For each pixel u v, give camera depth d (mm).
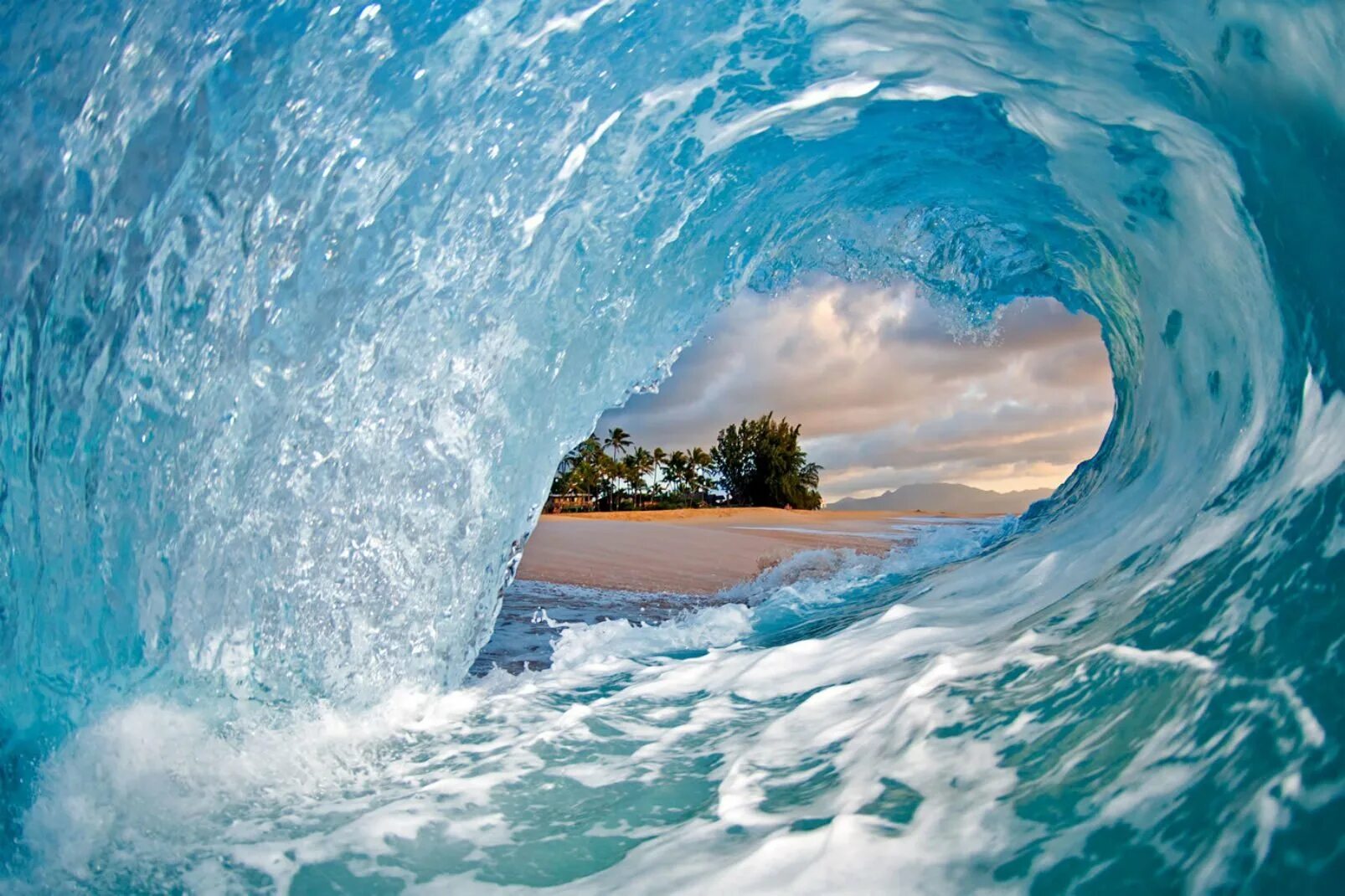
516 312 4668
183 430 3822
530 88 4301
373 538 4270
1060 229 6254
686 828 2502
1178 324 4738
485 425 4621
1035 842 1868
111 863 2592
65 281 3584
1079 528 5668
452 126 4188
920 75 4559
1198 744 1947
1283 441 3234
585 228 4914
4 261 3477
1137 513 4762
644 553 12414
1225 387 4117
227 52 3691
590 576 9969
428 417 4430
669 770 3098
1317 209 3037
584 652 5660
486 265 4504
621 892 2133
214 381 3885
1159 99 3732
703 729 3584
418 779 3213
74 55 3537
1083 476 8133
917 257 7305
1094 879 1674
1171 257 4652
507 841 2605
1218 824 1654
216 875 2482
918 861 1932
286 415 4059
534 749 3498
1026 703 2680
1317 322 3117
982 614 4488
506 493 4789
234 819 2867
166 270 3750
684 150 5086
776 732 3320
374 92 3955
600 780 3078
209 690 3746
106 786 3020
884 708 3193
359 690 4102
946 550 8359
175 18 3607
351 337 4195
